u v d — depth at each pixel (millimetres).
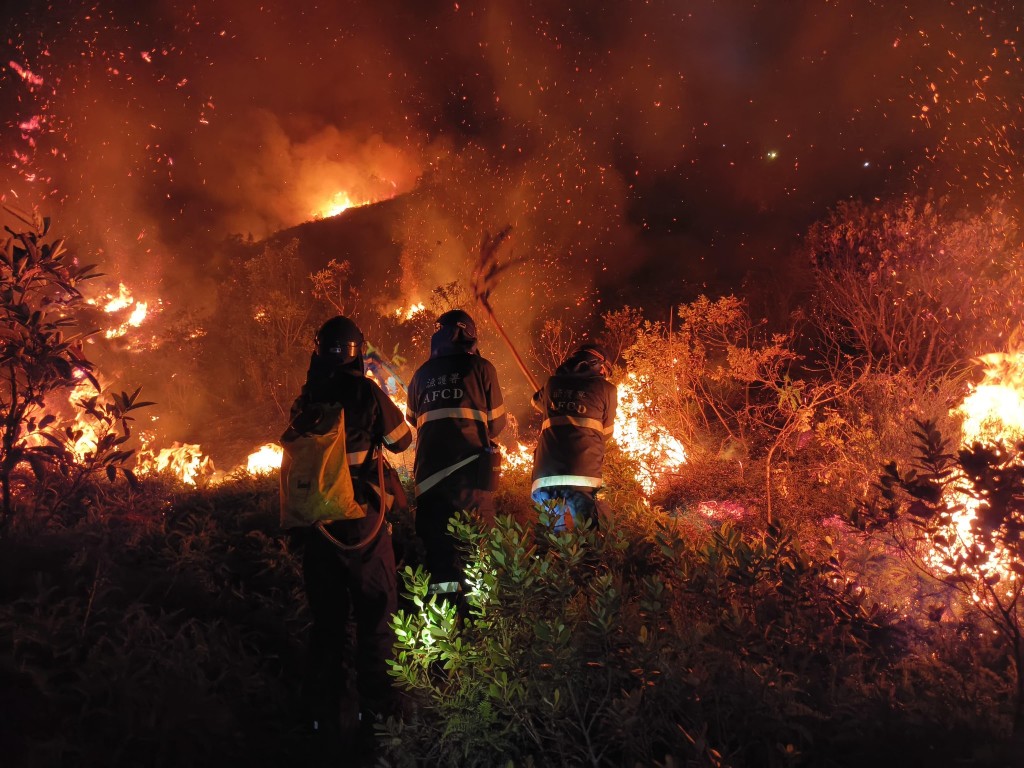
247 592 4566
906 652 3424
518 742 3133
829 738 2752
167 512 5555
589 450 4902
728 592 3309
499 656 3094
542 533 3637
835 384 6961
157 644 3555
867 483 5504
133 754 3066
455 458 4375
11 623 3375
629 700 2738
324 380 3977
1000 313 8078
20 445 4742
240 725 3443
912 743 2693
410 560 4926
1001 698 2941
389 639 3732
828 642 3232
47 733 3041
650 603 3010
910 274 8484
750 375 7031
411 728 3199
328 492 3691
